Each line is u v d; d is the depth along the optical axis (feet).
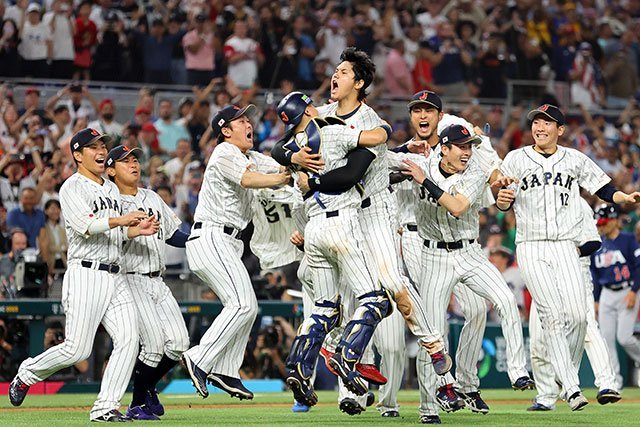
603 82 115.14
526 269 47.24
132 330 42.57
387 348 45.39
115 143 85.05
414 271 45.93
